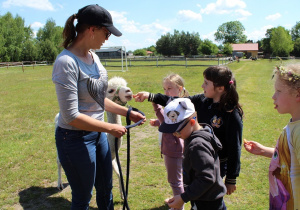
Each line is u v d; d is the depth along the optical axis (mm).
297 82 1483
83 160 2055
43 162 4418
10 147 5102
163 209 3064
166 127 1875
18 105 9219
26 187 3615
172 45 66562
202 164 1739
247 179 3697
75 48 2023
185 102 1859
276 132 5824
